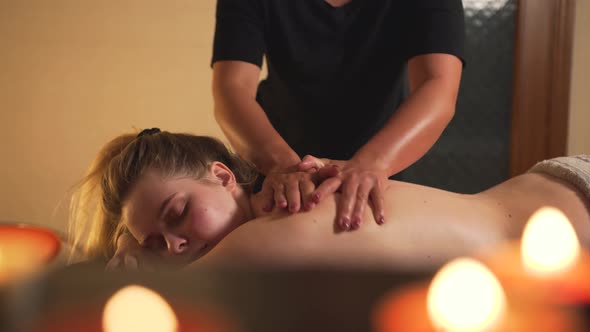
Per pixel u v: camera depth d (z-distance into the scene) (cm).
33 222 231
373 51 119
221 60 117
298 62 122
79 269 31
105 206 102
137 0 226
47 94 229
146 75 229
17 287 27
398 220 77
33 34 226
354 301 27
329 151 131
